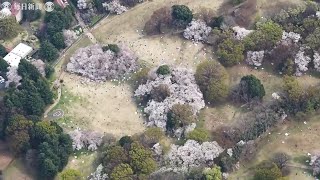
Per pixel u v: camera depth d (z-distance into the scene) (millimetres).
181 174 176250
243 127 189375
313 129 192125
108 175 176750
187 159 180625
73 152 188500
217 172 174750
